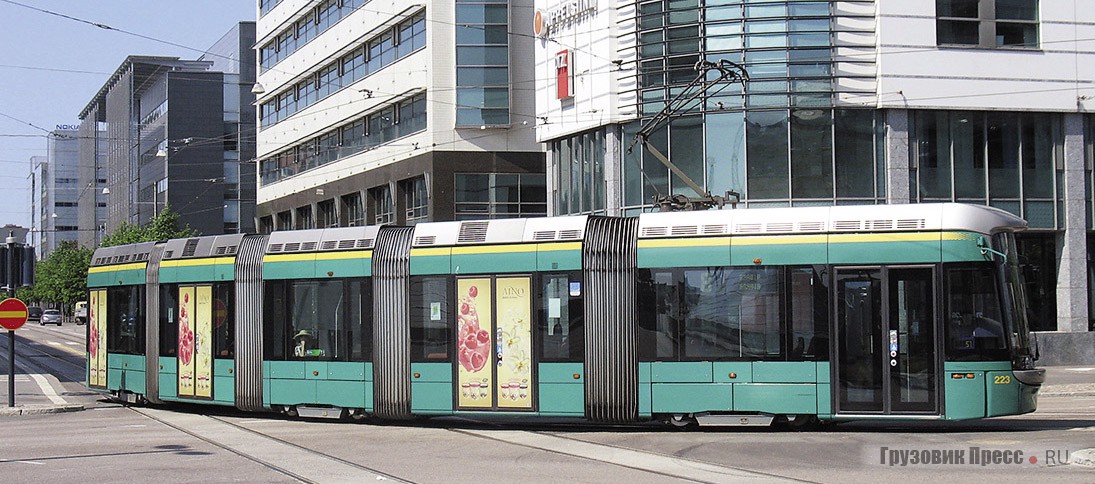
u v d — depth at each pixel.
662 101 32.56
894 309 16.88
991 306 16.72
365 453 15.80
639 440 16.83
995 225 17.02
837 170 31.89
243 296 21.58
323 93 56.38
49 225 154.88
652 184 33.34
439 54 43.91
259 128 67.31
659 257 17.97
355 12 51.56
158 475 13.71
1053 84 32.97
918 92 31.88
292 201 61.12
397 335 19.42
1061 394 25.78
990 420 19.30
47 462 15.16
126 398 24.53
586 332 18.14
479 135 43.81
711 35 32.25
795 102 31.80
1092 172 33.66
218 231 85.62
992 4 32.56
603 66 34.44
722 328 17.56
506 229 18.91
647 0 33.38
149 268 23.88
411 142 45.94
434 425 19.61
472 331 18.86
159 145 88.25
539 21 37.72
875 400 16.84
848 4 31.75
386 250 19.80
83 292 91.56
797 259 17.33
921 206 17.08
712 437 17.03
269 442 17.28
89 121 129.25
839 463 14.01
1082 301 33.56
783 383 17.20
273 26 63.44
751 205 32.06
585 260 18.27
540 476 13.26
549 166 38.06
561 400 18.19
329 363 20.16
